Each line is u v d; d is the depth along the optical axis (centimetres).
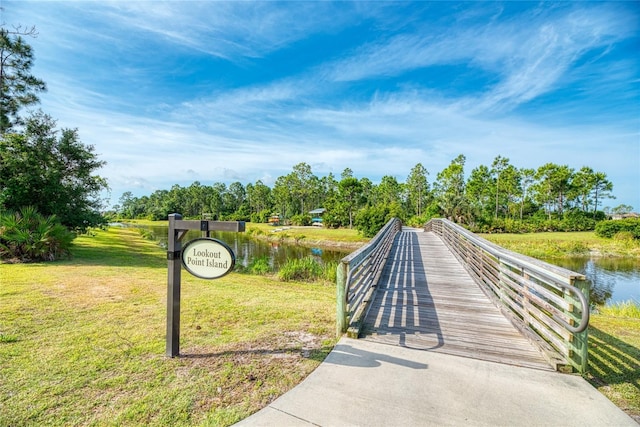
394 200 5259
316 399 248
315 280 927
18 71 1248
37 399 250
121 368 300
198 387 268
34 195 1106
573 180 5056
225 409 238
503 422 222
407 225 3644
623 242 2473
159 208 7512
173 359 319
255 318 452
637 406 247
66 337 372
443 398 249
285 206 6081
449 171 4825
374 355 326
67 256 998
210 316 458
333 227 4247
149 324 420
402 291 583
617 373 301
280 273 959
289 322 435
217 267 316
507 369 297
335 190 6144
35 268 788
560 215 4862
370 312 466
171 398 252
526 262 385
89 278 695
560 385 270
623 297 1245
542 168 4959
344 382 273
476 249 680
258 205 6831
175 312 324
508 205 5131
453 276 705
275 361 314
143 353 332
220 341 366
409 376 283
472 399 249
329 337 379
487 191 5028
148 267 914
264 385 270
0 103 1208
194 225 317
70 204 1252
